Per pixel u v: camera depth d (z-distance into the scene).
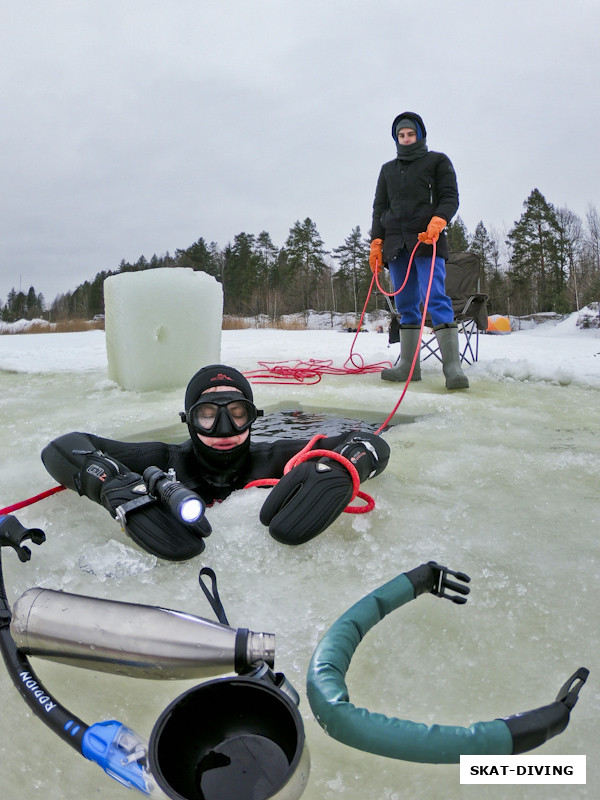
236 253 57.44
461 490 2.38
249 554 1.82
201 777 0.87
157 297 4.54
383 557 1.80
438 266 4.55
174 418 3.66
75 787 1.04
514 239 47.00
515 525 2.05
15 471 2.68
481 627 1.47
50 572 1.72
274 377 5.26
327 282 53.75
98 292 62.09
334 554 1.82
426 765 1.09
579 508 2.21
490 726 0.99
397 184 4.56
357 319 42.28
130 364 4.59
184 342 4.67
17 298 78.50
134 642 1.13
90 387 4.92
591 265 41.81
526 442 3.07
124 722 1.17
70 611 1.18
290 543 1.80
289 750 0.91
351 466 1.97
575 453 2.87
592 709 1.20
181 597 1.59
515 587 1.65
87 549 1.85
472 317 5.88
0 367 6.32
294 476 1.94
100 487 1.97
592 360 6.13
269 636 1.13
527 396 4.33
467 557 1.81
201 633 1.13
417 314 4.94
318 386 4.80
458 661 1.35
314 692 1.07
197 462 2.32
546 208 45.97
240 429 2.13
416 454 2.86
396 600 1.36
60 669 1.31
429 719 1.19
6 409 4.11
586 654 1.37
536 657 1.37
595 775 1.04
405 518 2.09
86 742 0.96
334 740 1.14
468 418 3.59
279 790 0.83
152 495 1.84
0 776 1.05
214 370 2.24
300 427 3.39
